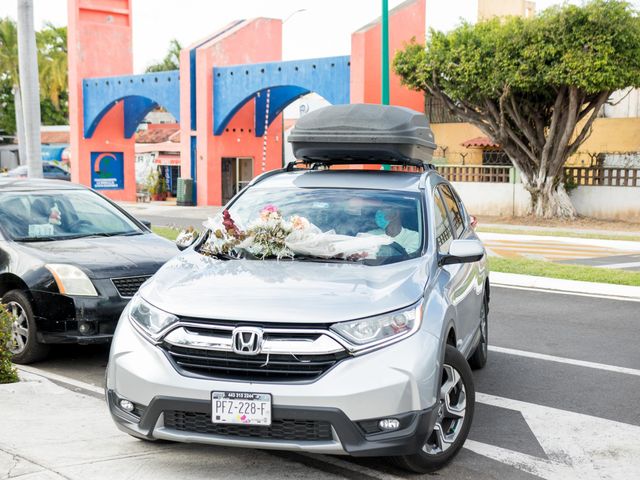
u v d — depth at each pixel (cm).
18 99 5194
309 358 427
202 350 438
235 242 531
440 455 479
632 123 2809
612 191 2492
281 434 428
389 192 588
